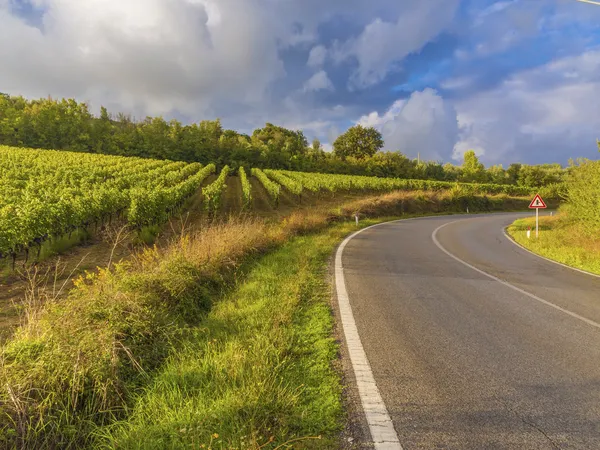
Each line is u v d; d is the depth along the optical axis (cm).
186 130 8012
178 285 520
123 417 278
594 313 577
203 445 218
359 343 428
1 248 746
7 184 1930
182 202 2178
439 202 3800
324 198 3575
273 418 261
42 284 698
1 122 6225
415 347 421
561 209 2067
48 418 249
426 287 728
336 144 9738
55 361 285
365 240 1462
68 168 3031
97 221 1334
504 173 9144
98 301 399
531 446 249
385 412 286
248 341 388
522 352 413
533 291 724
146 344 370
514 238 1792
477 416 284
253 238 970
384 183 4500
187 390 298
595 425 276
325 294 642
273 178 5106
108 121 7556
